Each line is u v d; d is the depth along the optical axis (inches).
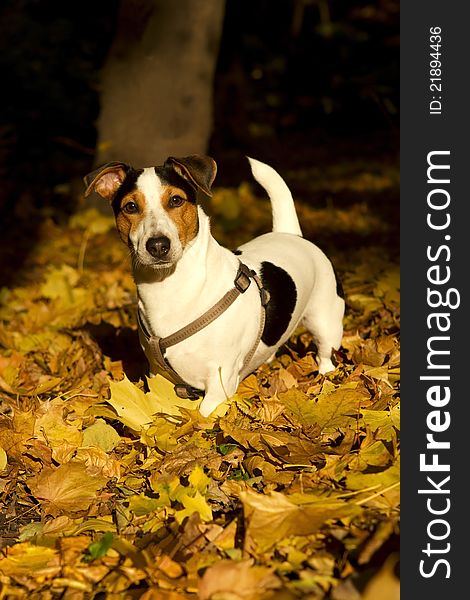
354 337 203.6
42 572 116.5
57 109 491.2
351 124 846.5
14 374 213.3
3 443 156.6
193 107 415.5
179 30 407.2
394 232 392.8
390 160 682.2
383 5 884.6
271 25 845.2
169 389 161.9
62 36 489.1
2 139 481.7
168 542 120.0
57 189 469.4
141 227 154.6
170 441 150.4
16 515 141.6
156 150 415.8
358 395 153.1
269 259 177.9
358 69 832.3
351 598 104.4
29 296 299.9
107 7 539.5
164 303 158.7
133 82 412.5
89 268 338.3
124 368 208.8
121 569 114.3
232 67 718.5
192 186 159.0
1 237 398.0
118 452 158.9
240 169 626.2
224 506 133.2
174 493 129.9
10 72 476.1
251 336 167.2
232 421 153.1
